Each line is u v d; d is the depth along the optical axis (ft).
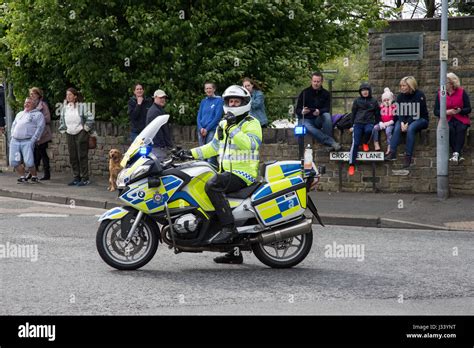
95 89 63.26
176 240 31.68
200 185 31.73
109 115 65.16
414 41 63.62
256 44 61.98
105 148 63.72
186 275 31.14
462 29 62.28
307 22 65.57
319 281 30.14
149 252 31.89
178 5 59.47
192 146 59.26
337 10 65.98
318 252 36.06
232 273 31.60
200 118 52.90
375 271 31.96
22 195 55.06
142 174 31.17
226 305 26.58
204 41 61.62
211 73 58.90
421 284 29.73
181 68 59.31
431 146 52.42
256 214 31.78
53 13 57.67
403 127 51.85
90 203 51.19
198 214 31.68
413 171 52.90
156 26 57.62
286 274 31.42
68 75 63.67
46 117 61.57
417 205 48.21
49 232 40.65
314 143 54.85
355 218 44.62
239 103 31.73
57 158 67.62
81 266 32.53
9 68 70.08
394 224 43.70
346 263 33.58
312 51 66.18
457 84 50.62
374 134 52.80
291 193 32.17
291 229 31.91
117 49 60.29
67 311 25.77
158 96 51.80
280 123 68.28
